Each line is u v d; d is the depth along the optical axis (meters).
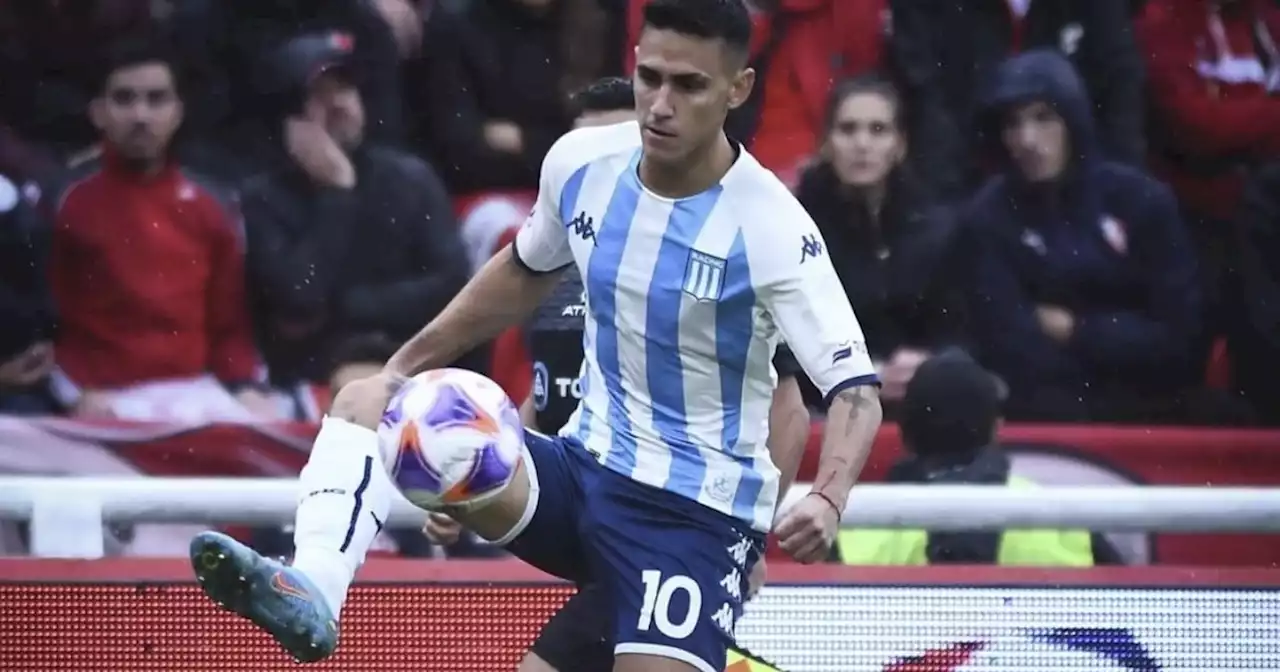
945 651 15.78
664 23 11.53
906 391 19.08
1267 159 26.34
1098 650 15.91
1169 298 23.50
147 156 22.47
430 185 22.95
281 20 23.78
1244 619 16.02
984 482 18.64
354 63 22.89
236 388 22.41
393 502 15.78
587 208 12.34
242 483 15.59
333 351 22.59
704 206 12.02
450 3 24.12
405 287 22.66
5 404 22.12
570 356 14.84
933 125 24.23
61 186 22.94
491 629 15.66
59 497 15.48
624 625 12.27
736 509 12.41
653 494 12.32
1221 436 21.12
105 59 24.05
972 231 23.05
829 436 11.70
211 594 11.60
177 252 22.41
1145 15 26.11
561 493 12.54
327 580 11.97
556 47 24.16
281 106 22.86
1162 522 15.88
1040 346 23.03
